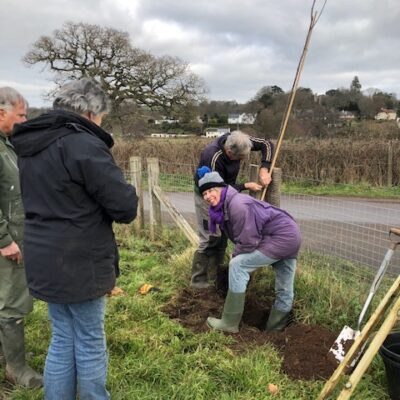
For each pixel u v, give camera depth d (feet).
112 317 13.33
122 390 9.85
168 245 21.62
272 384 10.25
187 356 11.16
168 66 76.07
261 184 14.56
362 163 42.83
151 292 15.46
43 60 75.87
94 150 7.50
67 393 8.57
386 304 9.31
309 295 13.94
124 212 7.68
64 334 8.41
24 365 10.40
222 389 10.16
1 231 9.30
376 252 20.13
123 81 76.54
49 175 7.56
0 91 9.41
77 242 7.68
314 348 11.45
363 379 10.23
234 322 12.62
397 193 38.83
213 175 11.91
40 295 7.93
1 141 9.71
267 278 15.28
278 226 11.96
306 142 46.78
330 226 23.73
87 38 75.36
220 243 15.52
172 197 32.63
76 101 7.74
